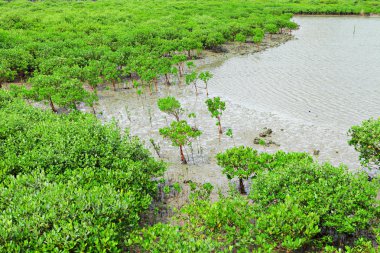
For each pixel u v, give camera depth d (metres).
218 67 55.09
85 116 29.64
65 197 15.29
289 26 79.62
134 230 15.88
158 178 24.28
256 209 16.78
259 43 71.62
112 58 49.84
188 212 16.16
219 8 106.12
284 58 58.12
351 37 71.81
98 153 21.08
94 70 44.53
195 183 22.58
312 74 47.72
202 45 62.41
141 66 47.19
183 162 26.17
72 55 50.72
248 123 32.50
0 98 33.38
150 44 59.56
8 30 71.31
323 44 67.00
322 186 16.31
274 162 20.39
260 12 101.19
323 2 120.25
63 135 22.86
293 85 43.47
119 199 15.64
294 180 17.17
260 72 50.50
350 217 15.56
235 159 21.38
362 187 16.62
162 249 13.02
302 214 14.55
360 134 21.77
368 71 47.47
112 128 24.81
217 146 28.50
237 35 68.31
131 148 22.09
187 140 27.03
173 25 78.19
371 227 16.25
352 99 37.50
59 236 12.77
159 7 107.94
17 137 23.31
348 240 16.58
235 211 15.66
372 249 13.46
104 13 93.69
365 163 22.34
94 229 13.32
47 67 46.03
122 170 19.62
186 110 36.72
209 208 15.53
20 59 49.41
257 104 37.56
